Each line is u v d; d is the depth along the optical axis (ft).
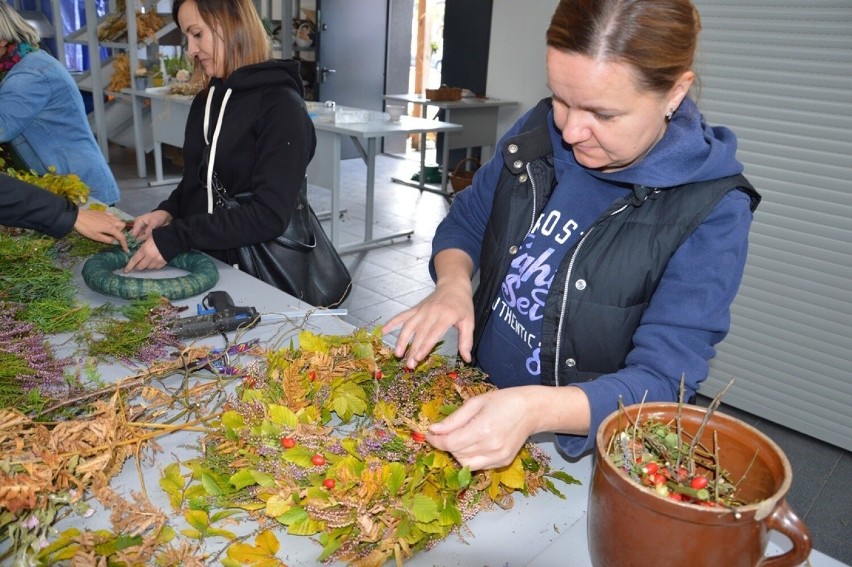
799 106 8.49
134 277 4.77
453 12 19.07
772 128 8.76
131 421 2.86
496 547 2.52
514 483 2.60
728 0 8.77
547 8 16.98
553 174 3.57
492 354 3.79
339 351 3.26
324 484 2.42
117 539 2.27
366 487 2.35
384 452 2.58
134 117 18.84
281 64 5.41
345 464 2.45
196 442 2.94
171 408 3.13
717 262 2.83
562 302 3.29
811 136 8.46
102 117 20.17
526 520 2.69
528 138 3.61
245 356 3.76
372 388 3.11
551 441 3.25
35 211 4.27
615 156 2.64
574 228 3.37
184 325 3.90
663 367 2.71
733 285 2.82
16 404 2.84
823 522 7.36
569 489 2.90
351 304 11.76
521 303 3.56
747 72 8.82
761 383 9.47
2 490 2.18
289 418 2.70
